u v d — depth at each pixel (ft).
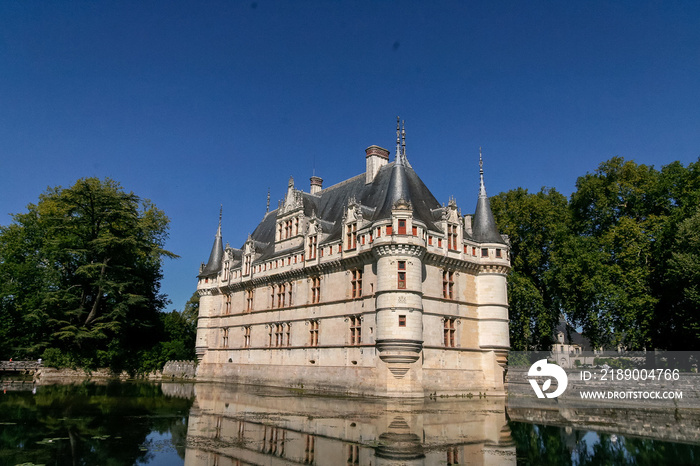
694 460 53.26
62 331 190.90
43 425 73.10
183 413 88.12
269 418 81.71
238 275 197.26
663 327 155.22
